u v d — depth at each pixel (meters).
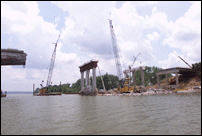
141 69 124.94
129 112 22.06
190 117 17.67
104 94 103.75
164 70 131.50
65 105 36.69
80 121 16.30
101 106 31.56
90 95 112.81
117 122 15.48
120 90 101.75
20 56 70.69
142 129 12.89
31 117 19.58
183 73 137.38
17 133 12.32
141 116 18.61
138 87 106.69
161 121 15.73
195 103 33.16
